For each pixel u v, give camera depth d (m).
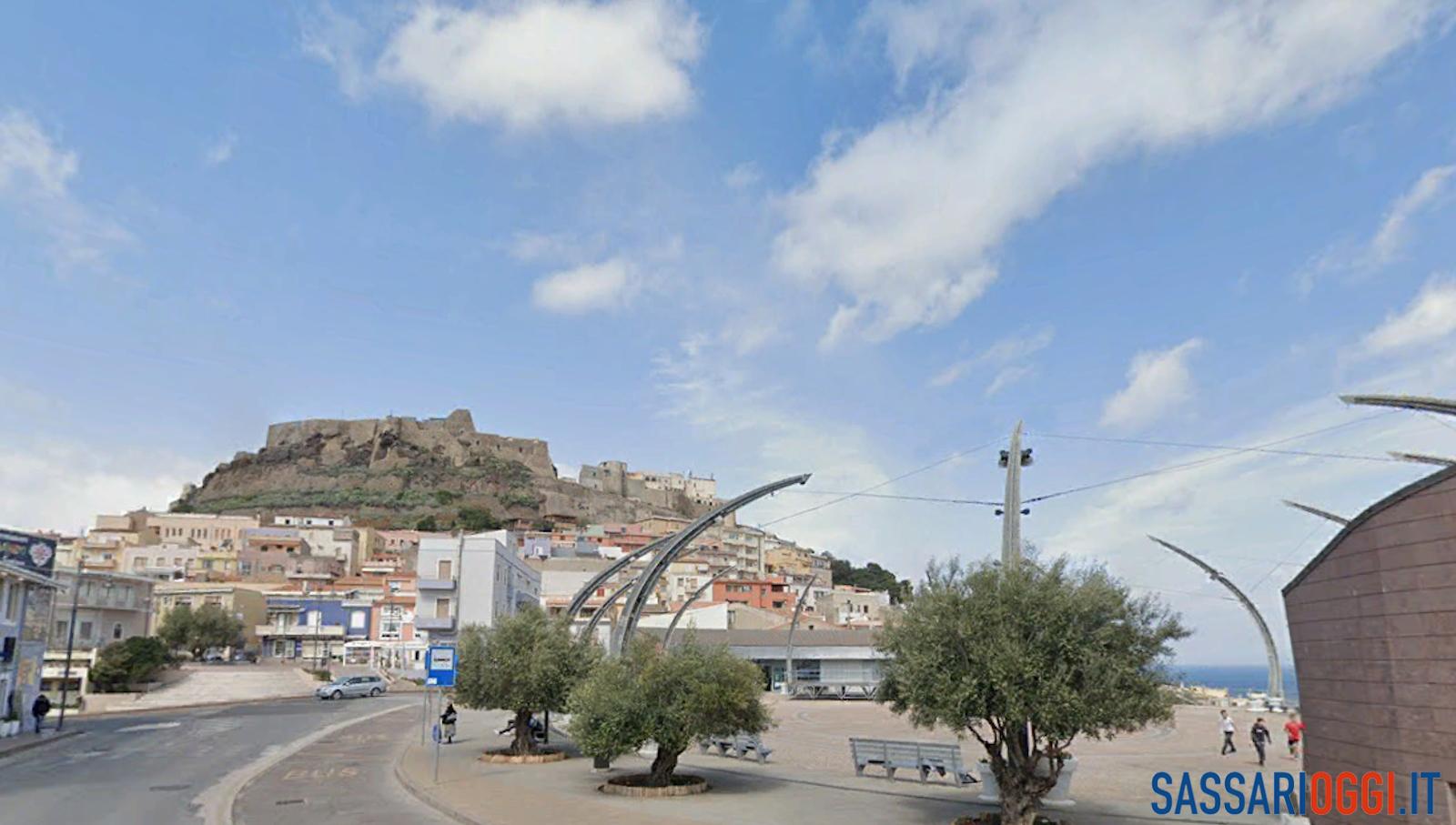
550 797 19.22
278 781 22.83
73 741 33.62
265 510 168.25
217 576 103.12
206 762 26.89
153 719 43.53
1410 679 11.43
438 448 198.12
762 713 21.36
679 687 20.25
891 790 19.84
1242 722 42.88
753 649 72.31
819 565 167.12
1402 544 11.65
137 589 75.31
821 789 20.17
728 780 21.80
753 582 110.50
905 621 15.37
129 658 57.38
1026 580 14.88
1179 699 14.55
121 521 126.56
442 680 21.88
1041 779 14.91
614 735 19.77
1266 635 56.62
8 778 23.61
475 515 160.25
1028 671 13.79
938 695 14.41
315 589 95.81
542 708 26.48
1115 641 14.24
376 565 117.50
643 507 198.00
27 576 34.62
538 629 27.06
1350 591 12.57
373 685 59.25
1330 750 13.02
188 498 186.50
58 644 65.31
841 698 62.59
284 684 62.97
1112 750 29.39
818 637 75.19
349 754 28.91
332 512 167.75
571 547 115.38
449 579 65.75
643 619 85.81
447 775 22.86
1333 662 12.94
